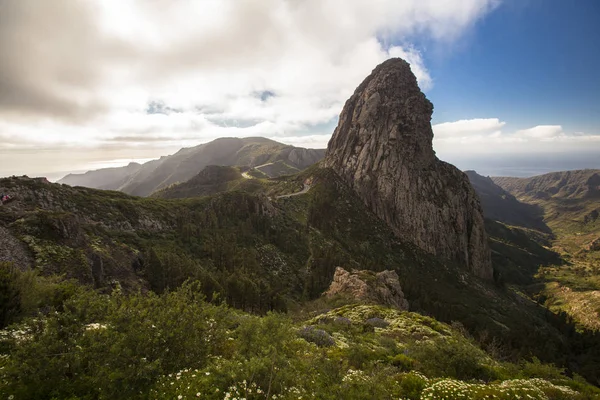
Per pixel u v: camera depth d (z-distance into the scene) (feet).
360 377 50.75
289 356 50.65
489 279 604.90
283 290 266.16
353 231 485.15
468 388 54.08
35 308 57.62
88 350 35.73
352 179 583.58
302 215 468.75
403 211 549.13
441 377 67.36
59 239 140.15
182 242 280.31
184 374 37.06
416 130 621.72
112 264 163.02
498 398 50.62
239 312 150.00
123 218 261.65
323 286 291.17
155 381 35.63
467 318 347.15
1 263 60.34
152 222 284.00
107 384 32.83
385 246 482.69
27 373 32.68
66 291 65.31
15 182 220.02
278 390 37.60
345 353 77.36
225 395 33.45
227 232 338.54
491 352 138.41
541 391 56.29
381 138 597.93
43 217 143.95
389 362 75.31
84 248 146.92
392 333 122.93
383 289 217.56
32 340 35.63
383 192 554.87
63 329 36.81
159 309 42.78
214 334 48.44
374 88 645.92
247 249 321.32
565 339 414.82
